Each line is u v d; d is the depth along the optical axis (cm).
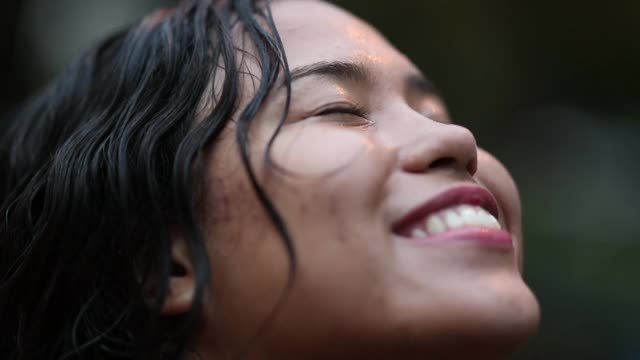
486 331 104
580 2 459
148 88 129
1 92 354
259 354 111
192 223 112
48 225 125
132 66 136
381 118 121
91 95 143
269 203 109
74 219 123
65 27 392
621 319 387
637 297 398
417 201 109
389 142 115
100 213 121
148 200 117
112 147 123
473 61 409
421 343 104
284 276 107
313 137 112
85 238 122
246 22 128
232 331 112
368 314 105
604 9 470
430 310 104
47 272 126
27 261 126
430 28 389
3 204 143
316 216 107
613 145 594
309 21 129
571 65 506
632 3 468
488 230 113
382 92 123
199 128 117
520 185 492
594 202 543
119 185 119
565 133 548
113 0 405
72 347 122
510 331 105
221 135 116
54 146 142
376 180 108
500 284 107
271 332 109
